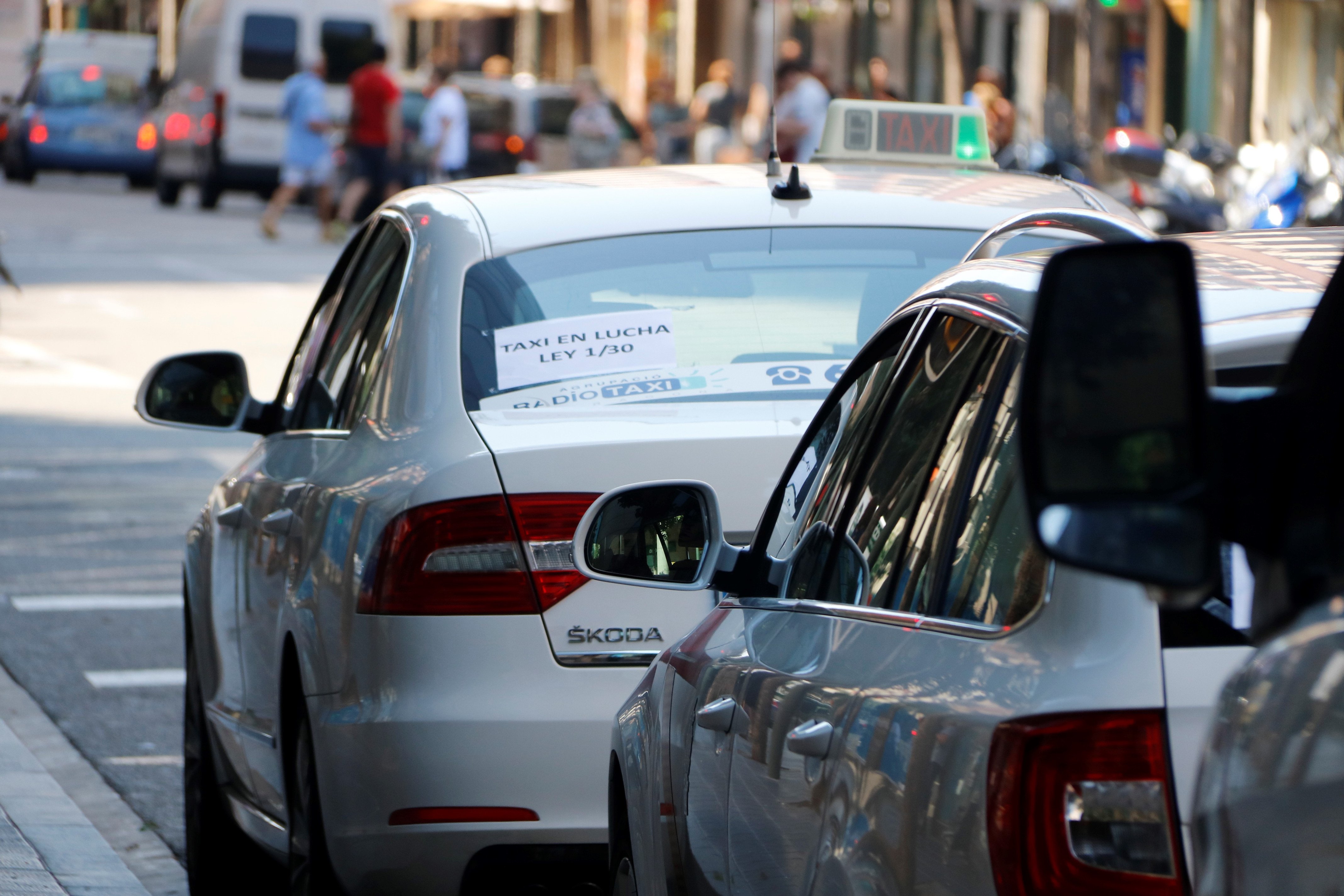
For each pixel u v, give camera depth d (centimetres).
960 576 729
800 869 784
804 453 1020
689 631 1142
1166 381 504
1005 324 767
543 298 1342
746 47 12744
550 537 1179
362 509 1259
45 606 2683
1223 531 519
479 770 1155
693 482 1033
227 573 1602
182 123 10400
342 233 8606
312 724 1281
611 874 1139
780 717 833
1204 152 6391
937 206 1459
